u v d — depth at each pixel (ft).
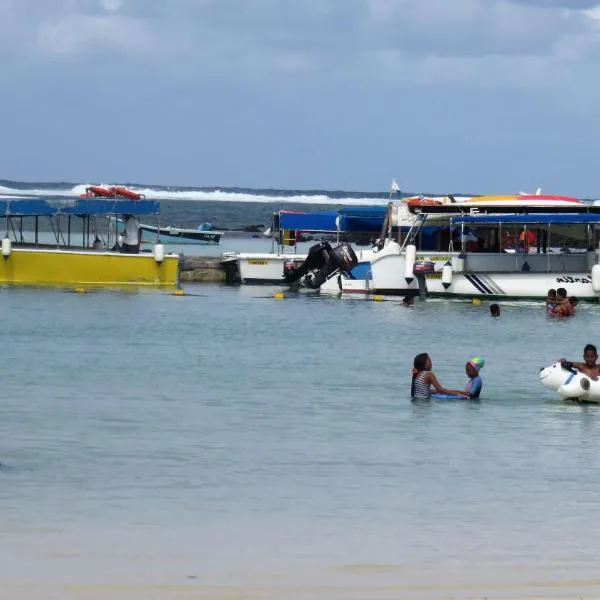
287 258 454.40
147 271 398.21
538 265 377.50
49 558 99.14
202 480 130.11
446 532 110.11
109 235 402.93
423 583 93.71
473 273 379.35
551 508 119.75
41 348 252.62
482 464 140.36
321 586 92.53
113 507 117.29
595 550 104.53
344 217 428.56
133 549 102.63
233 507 118.42
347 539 107.24
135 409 176.35
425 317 336.29
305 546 104.73
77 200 387.75
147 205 392.88
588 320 333.83
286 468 136.98
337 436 156.76
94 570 96.02
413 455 144.97
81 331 287.28
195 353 250.16
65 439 151.84
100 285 393.09
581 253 378.94
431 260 380.99
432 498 123.34
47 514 113.80
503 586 92.99
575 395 183.93
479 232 388.37
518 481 131.64
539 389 200.75
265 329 302.04
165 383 205.16
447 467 138.41
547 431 161.17
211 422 166.40
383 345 271.49
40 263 387.14
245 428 161.99
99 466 136.15
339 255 413.39
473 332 301.84
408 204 378.94
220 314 337.52
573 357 252.83
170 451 145.48
